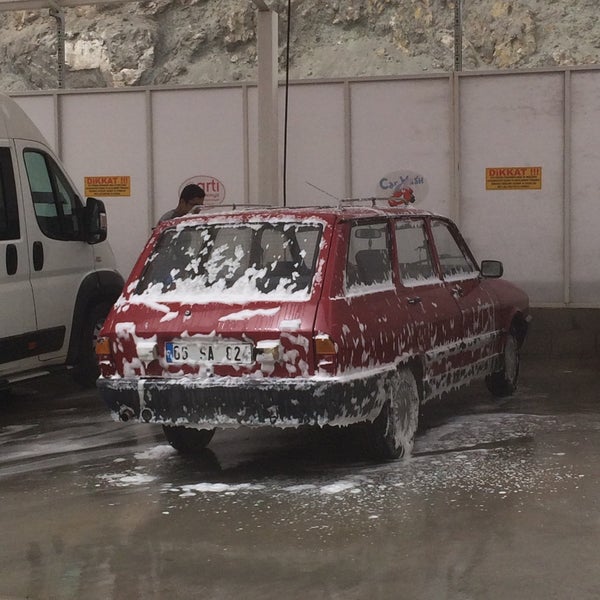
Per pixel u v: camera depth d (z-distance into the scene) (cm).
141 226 1459
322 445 825
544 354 1317
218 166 1428
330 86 1380
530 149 1337
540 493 650
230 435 877
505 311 973
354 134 1379
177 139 1438
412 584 496
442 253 902
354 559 535
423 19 4347
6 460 808
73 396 1111
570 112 1322
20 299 989
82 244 1093
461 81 1347
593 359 1286
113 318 741
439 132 1356
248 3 4425
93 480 730
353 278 734
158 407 711
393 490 668
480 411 945
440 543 556
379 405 724
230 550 558
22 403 1076
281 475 726
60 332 1049
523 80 1332
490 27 4247
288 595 489
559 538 559
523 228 1345
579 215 1330
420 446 802
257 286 718
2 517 643
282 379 685
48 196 1055
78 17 4584
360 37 4425
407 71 4247
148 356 718
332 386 675
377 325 729
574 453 760
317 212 750
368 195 1380
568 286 1334
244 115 1413
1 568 543
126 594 499
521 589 485
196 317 712
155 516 630
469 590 486
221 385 692
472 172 1353
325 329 682
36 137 1058
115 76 4428
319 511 627
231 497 669
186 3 4550
